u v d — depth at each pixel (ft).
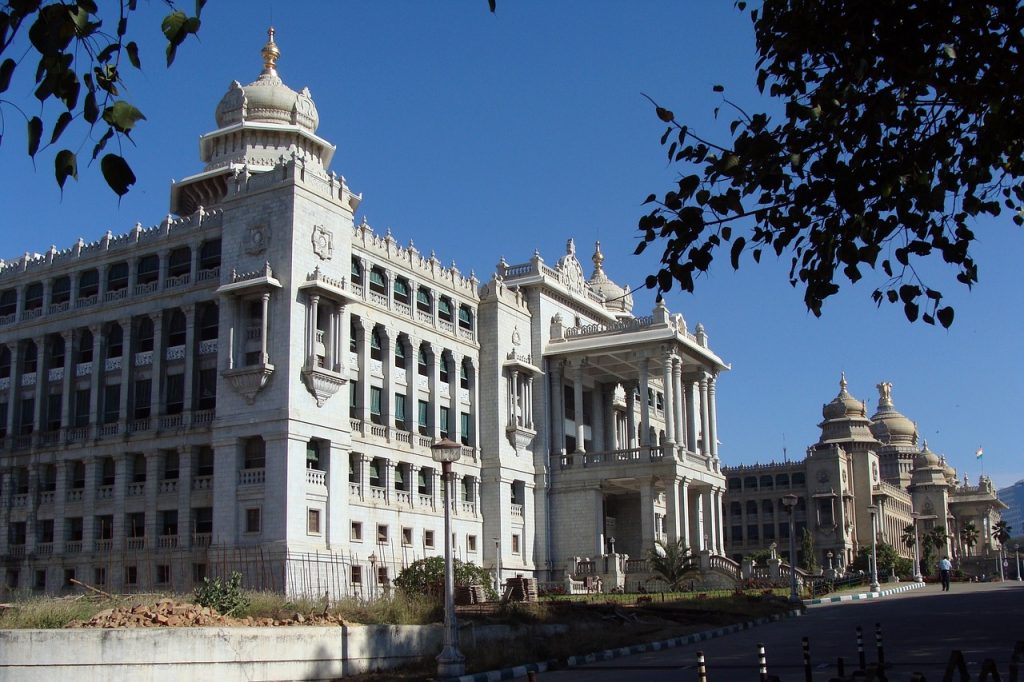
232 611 130.11
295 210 220.43
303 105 278.67
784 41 52.54
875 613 185.06
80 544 239.91
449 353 279.08
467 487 280.92
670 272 52.42
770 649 129.18
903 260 50.70
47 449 248.73
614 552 313.53
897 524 618.85
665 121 52.08
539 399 302.04
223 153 273.75
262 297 218.38
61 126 31.30
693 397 326.65
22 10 30.68
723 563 274.57
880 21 50.49
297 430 213.25
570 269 331.98
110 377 246.06
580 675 115.14
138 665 106.63
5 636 102.42
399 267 262.26
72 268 255.91
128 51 32.48
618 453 292.61
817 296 53.83
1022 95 50.80
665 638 148.97
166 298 238.68
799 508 544.21
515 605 162.81
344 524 223.10
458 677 114.93
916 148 52.16
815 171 50.72
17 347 260.83
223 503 215.51
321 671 119.85
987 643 121.80
